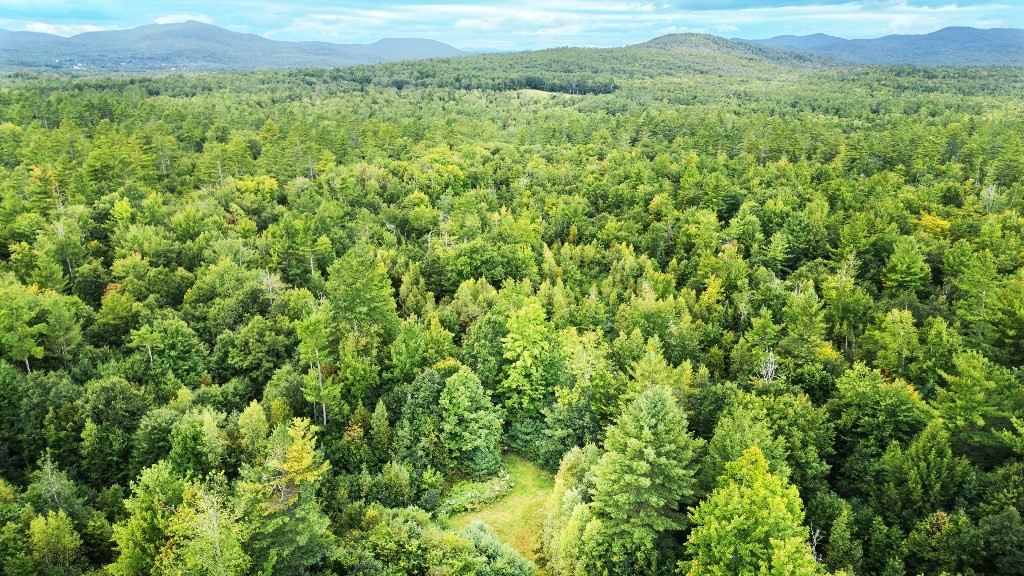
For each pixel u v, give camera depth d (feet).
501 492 189.26
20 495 156.25
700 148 533.96
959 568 131.75
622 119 652.89
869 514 148.97
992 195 367.66
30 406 189.37
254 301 269.44
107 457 182.09
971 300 234.17
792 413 171.94
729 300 293.84
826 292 270.26
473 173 484.74
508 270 319.47
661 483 147.33
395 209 401.29
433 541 148.97
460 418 200.34
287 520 126.31
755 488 125.70
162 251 305.53
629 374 210.79
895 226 323.16
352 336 219.00
